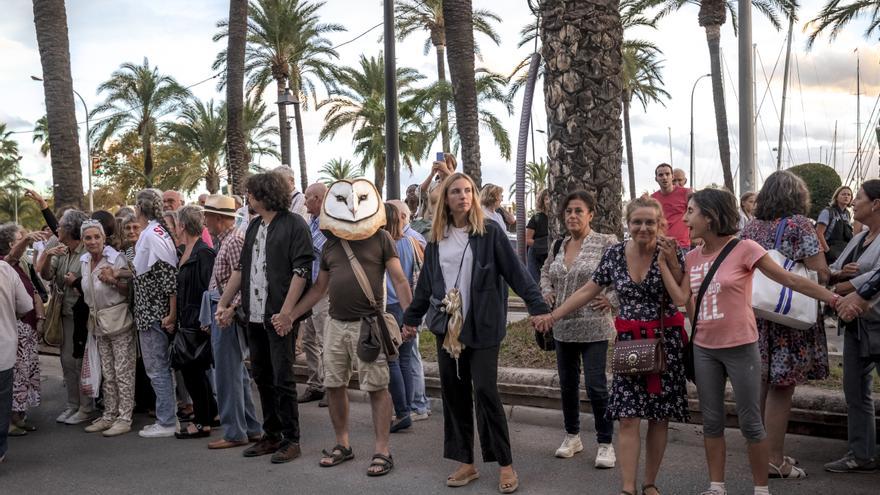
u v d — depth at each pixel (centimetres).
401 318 684
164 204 820
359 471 562
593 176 752
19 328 707
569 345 561
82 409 754
